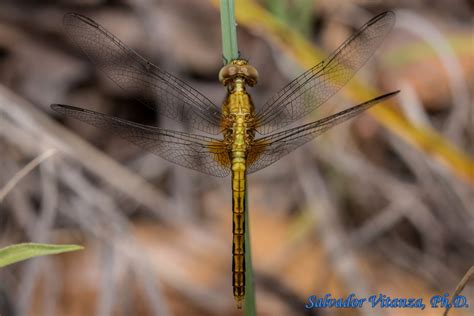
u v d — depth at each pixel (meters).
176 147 0.56
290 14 0.59
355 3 0.62
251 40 0.62
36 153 0.59
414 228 0.61
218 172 0.56
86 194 0.59
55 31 0.62
